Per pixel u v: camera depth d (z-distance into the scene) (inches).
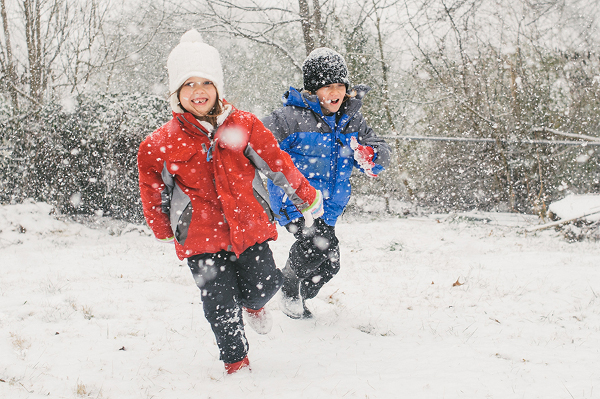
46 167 494.3
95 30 661.9
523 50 573.6
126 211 506.9
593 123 547.5
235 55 751.7
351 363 118.7
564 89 560.7
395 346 133.2
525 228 452.8
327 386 102.4
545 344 136.7
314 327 149.9
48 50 614.9
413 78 633.0
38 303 176.4
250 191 111.0
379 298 197.2
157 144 104.8
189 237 107.1
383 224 528.7
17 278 230.1
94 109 503.2
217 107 106.7
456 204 651.5
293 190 114.5
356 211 652.1
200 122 104.3
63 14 623.2
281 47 609.0
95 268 258.7
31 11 590.9
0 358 118.4
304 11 608.7
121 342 134.9
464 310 178.1
